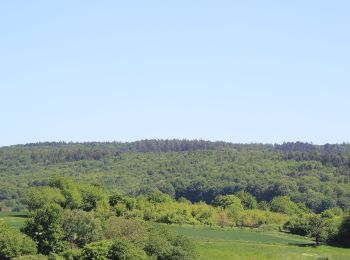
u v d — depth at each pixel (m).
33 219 104.94
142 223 118.19
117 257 96.50
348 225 149.25
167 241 107.25
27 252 98.88
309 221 161.38
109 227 112.44
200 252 118.50
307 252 129.00
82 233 107.50
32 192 171.75
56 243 103.88
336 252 133.62
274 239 148.88
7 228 104.25
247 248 127.00
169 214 172.88
